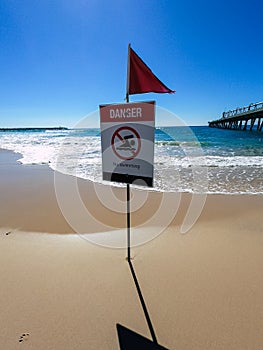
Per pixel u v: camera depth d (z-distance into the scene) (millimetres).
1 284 2223
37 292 2117
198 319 1828
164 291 2141
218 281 2271
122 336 1687
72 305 1965
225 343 1630
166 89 2449
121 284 2234
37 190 5852
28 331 1719
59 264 2566
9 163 10172
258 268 2482
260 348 1588
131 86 2412
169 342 1643
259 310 1906
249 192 5523
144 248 2938
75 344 1625
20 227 3621
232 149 14828
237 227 3576
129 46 2320
